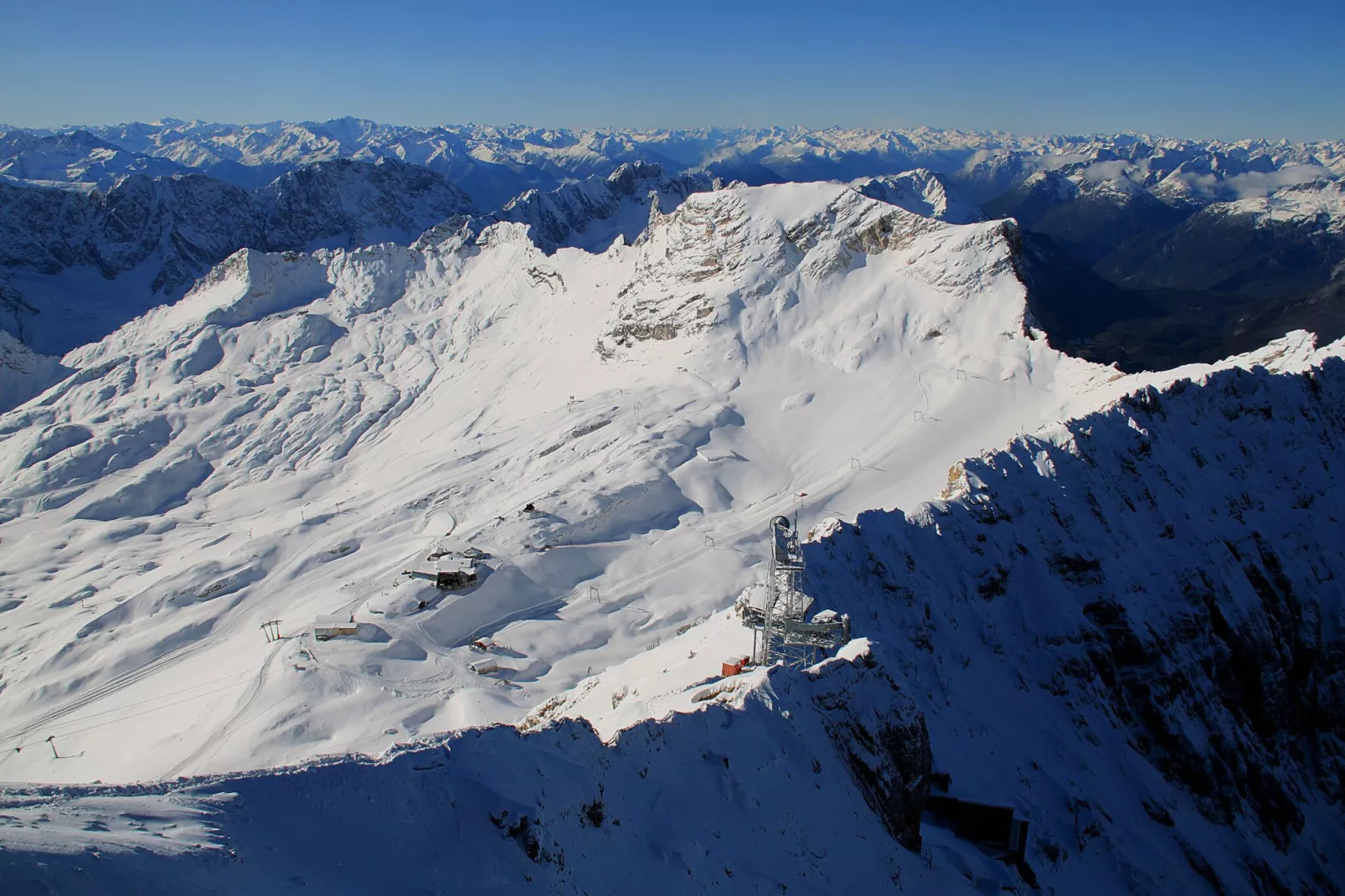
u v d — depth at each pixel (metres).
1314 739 96.31
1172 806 71.62
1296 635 99.62
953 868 43.09
